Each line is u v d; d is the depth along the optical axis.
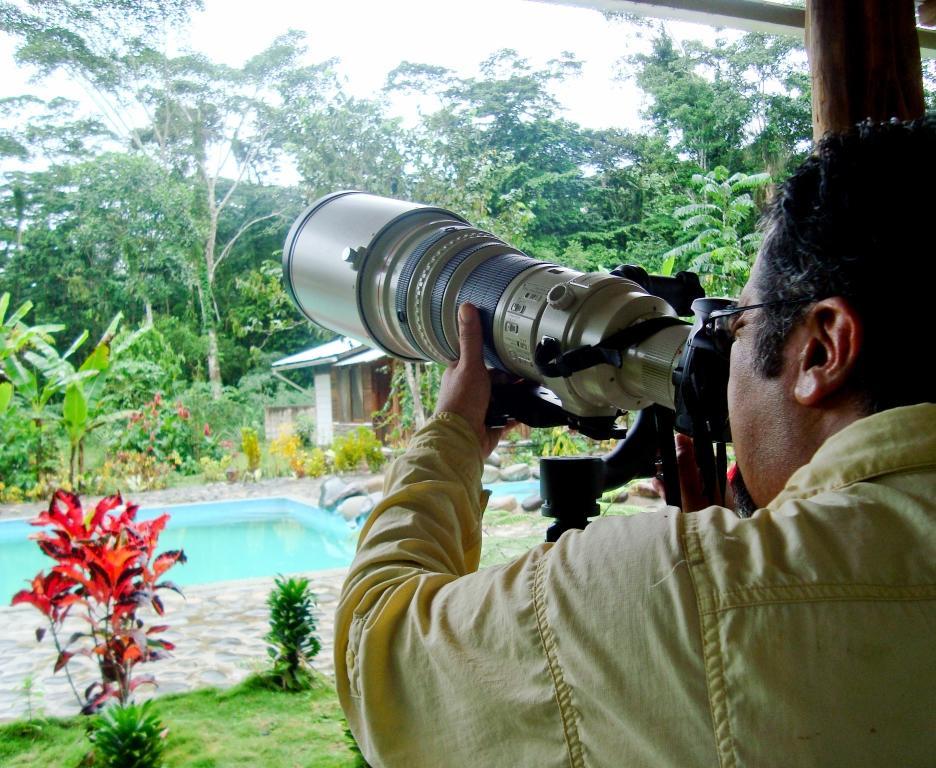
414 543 0.74
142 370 12.64
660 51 13.12
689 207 8.50
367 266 1.46
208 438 11.68
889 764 0.44
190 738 2.99
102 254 16.42
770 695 0.45
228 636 4.34
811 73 3.29
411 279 1.33
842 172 0.54
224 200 16.84
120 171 15.97
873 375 0.52
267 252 17.84
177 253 15.96
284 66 17.53
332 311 1.59
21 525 8.64
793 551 0.48
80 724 3.18
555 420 1.11
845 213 0.52
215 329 16.42
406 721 0.61
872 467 0.50
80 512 3.19
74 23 16.36
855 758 0.44
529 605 0.55
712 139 11.95
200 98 17.36
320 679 3.54
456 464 0.87
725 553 0.49
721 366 0.70
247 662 3.91
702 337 0.70
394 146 12.38
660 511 0.55
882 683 0.44
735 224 8.35
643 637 0.49
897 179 0.52
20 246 16.45
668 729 0.47
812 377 0.54
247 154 17.83
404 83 15.74
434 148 11.67
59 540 3.17
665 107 12.43
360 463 10.90
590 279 1.05
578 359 0.98
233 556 7.60
